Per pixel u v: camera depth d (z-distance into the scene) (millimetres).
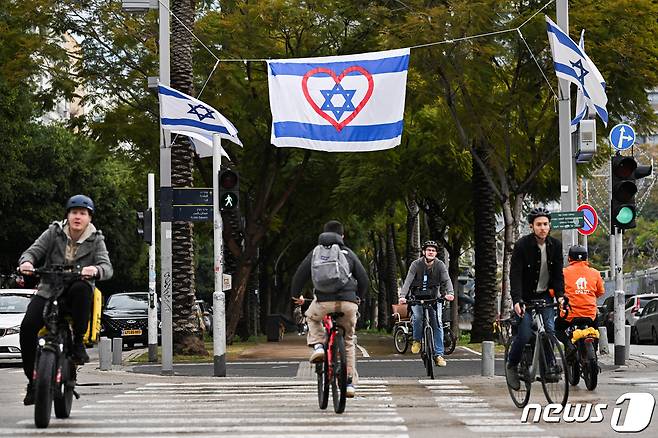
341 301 29125
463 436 22875
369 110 52531
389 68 52812
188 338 63594
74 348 25781
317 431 24125
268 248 119375
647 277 129500
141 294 90688
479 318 76812
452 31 63312
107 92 78500
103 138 80562
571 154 52500
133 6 50688
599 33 66250
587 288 35562
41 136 122000
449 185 89375
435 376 44125
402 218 126375
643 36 66625
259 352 71812
